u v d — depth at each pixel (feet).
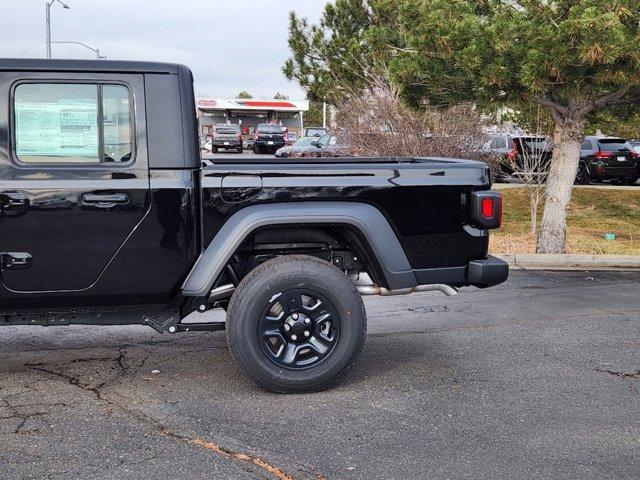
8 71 14.35
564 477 11.75
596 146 70.79
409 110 36.35
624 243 39.24
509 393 15.74
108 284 14.90
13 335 20.08
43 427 13.53
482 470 11.94
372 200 15.81
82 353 18.43
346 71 78.02
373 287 16.71
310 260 15.46
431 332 20.95
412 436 13.33
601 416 14.44
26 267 14.48
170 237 14.94
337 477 11.60
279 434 13.34
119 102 14.78
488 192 16.42
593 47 25.84
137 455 12.34
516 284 28.43
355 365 17.25
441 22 28.96
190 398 15.21
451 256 16.48
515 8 30.37
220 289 16.05
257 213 15.16
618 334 20.83
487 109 34.37
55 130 14.57
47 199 14.39
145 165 14.79
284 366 15.33
